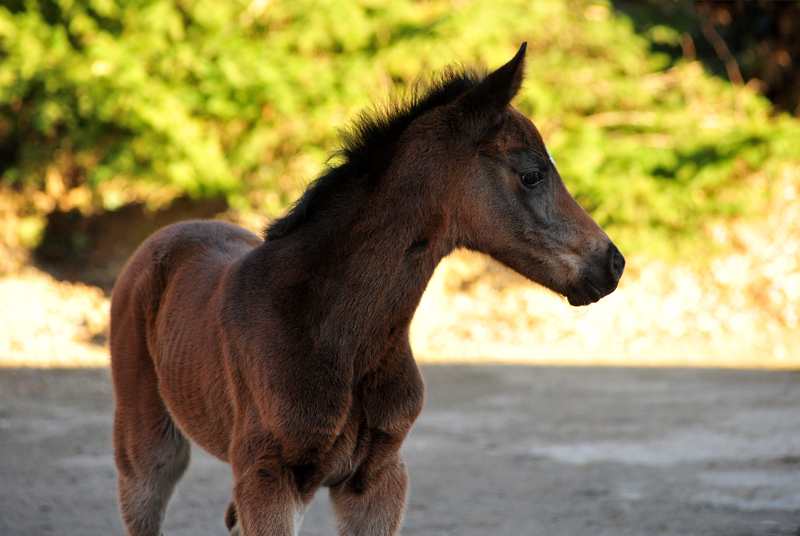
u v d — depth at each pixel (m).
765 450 9.03
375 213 4.29
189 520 6.96
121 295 5.73
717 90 19.86
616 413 11.23
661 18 20.75
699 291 18.81
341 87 16.23
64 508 7.03
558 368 14.71
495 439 10.01
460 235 4.43
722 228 19.62
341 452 4.20
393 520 4.51
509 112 4.39
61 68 15.69
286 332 4.15
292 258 4.35
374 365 4.26
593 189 16.92
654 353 15.95
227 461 4.81
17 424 10.09
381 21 16.81
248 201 17.36
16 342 14.67
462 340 17.31
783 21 22.20
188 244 5.54
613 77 18.72
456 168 4.32
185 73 16.56
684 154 18.09
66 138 17.38
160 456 5.22
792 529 6.32
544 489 7.88
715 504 7.14
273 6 16.91
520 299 19.47
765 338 16.64
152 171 16.77
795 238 18.98
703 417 10.80
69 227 20.45
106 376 12.98
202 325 4.75
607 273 4.39
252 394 4.19
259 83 15.61
